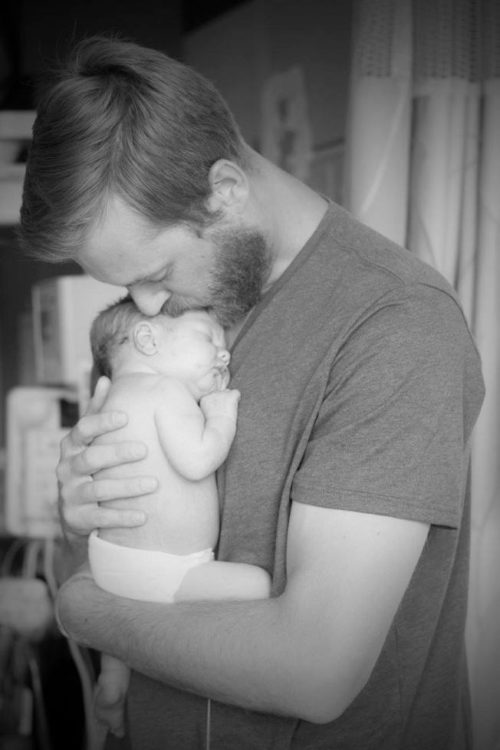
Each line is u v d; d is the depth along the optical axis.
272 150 2.27
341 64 2.01
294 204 1.02
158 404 1.05
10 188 1.86
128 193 0.87
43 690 2.12
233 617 0.87
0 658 2.10
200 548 1.04
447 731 1.08
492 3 1.50
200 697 1.00
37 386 2.48
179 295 1.03
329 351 0.91
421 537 0.86
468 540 1.11
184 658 0.88
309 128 2.12
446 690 1.08
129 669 1.16
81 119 0.87
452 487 0.87
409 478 0.84
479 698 1.60
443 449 0.86
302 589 0.83
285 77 2.19
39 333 2.10
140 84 0.89
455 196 1.53
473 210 1.55
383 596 0.83
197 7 2.43
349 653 0.81
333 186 2.05
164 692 1.03
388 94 1.50
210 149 0.91
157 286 1.00
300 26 2.13
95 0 2.37
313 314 0.96
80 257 0.94
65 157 0.87
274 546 0.96
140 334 1.10
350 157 1.55
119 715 1.19
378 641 0.83
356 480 0.84
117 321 1.15
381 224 1.52
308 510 0.86
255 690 0.84
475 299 1.56
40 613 2.11
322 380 0.91
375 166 1.51
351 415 0.87
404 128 1.51
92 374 1.26
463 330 0.93
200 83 0.94
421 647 1.01
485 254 1.53
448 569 1.01
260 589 0.96
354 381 0.88
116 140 0.87
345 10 1.98
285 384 0.96
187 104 0.90
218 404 1.00
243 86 2.34
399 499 0.83
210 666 0.86
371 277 0.93
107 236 0.89
